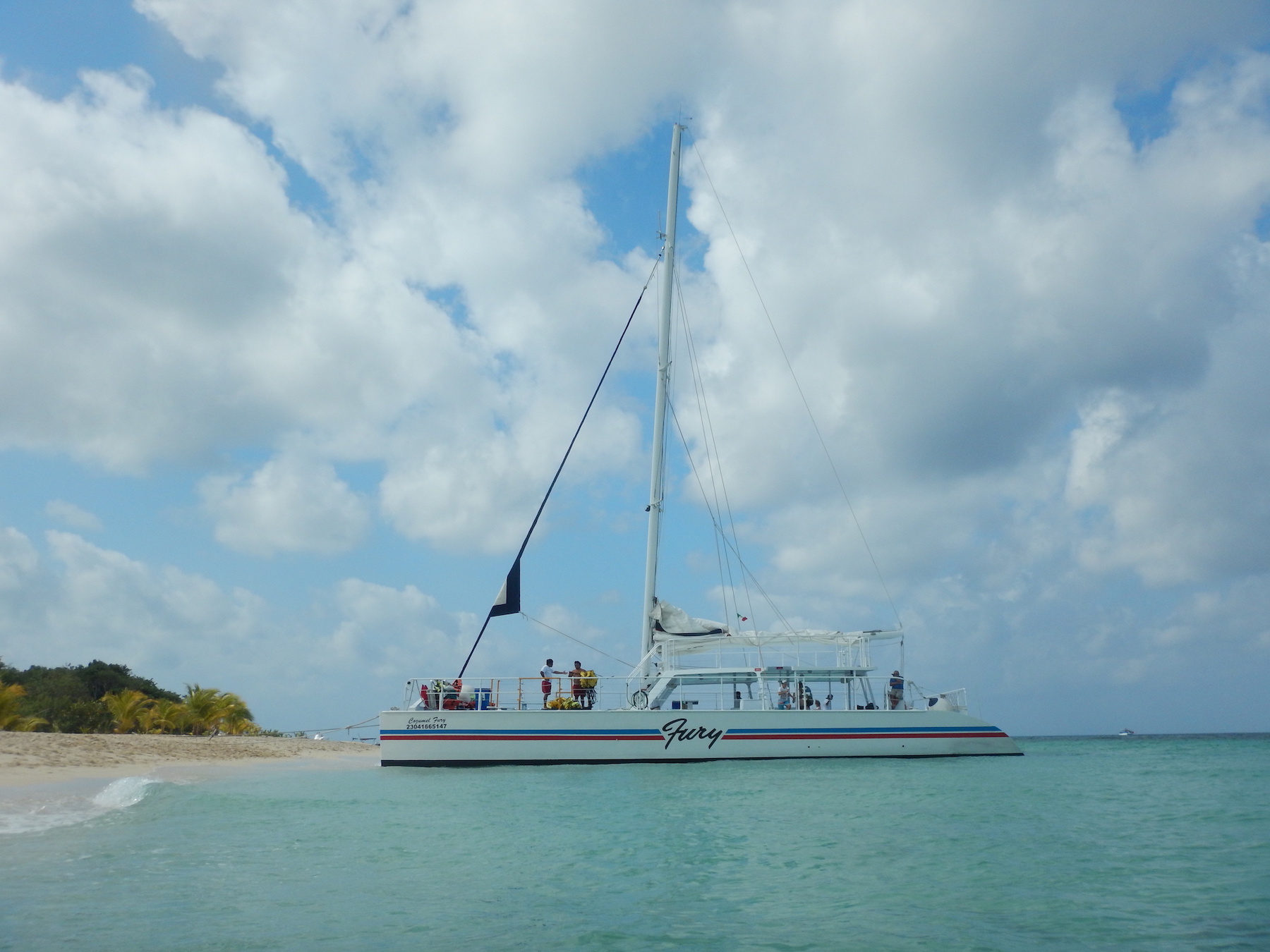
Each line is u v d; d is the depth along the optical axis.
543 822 11.73
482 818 12.07
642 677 22.41
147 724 38.12
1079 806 13.29
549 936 6.04
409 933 6.07
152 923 6.21
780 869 8.46
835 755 21.28
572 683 21.70
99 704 37.91
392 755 20.39
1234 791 15.71
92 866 8.36
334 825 11.34
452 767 20.25
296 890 7.39
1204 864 8.70
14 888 7.33
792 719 21.20
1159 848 9.60
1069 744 52.69
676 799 14.23
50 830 10.77
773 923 6.42
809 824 11.42
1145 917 6.59
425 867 8.55
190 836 10.35
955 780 17.27
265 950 5.58
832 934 6.12
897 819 11.91
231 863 8.56
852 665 22.64
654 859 9.03
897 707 22.66
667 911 6.78
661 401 23.91
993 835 10.54
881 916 6.63
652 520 23.36
